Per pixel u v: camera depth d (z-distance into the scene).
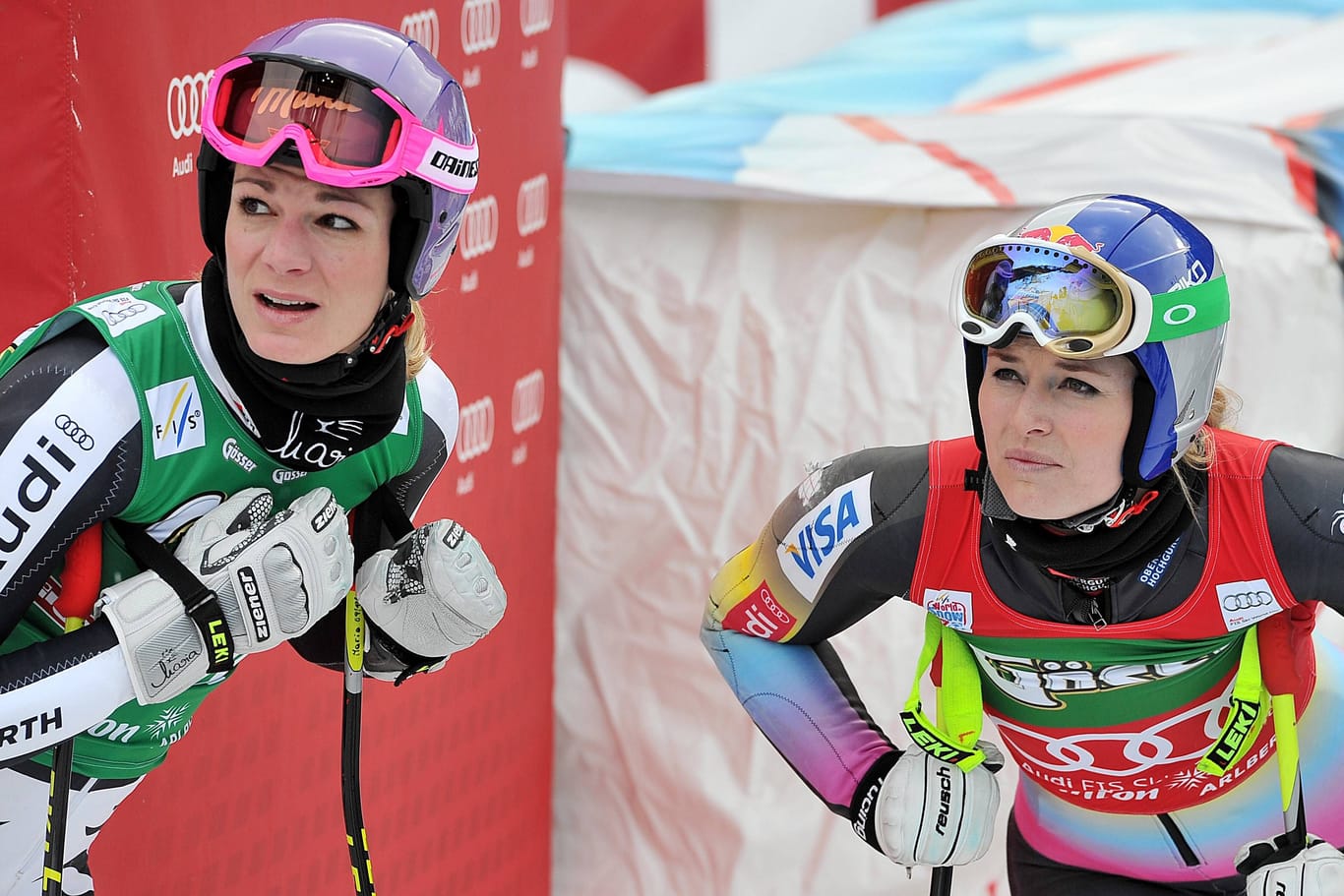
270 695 8.12
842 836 10.55
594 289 10.80
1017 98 11.72
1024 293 5.07
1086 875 6.73
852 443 10.34
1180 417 5.23
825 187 9.97
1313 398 9.67
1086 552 5.44
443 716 9.76
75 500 4.70
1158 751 6.10
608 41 15.94
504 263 9.58
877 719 10.38
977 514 5.71
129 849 7.24
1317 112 10.25
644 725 10.98
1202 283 5.20
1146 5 15.20
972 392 5.61
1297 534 5.44
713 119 11.42
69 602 4.90
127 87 6.40
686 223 10.66
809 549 6.02
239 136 4.59
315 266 4.61
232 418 5.00
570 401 10.93
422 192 4.71
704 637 6.66
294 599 4.84
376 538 5.66
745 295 10.49
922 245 10.19
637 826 11.11
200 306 4.99
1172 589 5.60
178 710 5.59
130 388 4.80
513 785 10.69
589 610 11.09
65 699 4.66
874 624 10.35
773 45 16.66
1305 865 5.54
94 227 6.31
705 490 10.70
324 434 5.03
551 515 10.73
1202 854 6.45
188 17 6.72
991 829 5.88
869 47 14.64
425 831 9.74
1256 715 5.77
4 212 6.22
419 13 8.20
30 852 5.44
